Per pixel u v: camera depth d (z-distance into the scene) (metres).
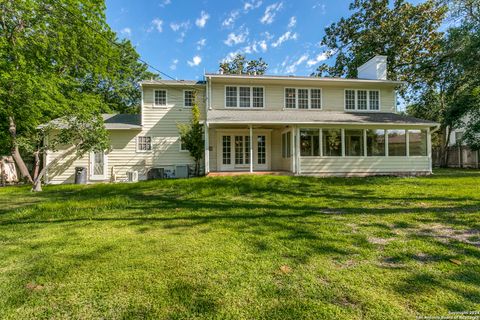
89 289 2.16
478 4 14.09
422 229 3.71
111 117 14.77
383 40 18.75
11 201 6.80
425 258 2.70
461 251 2.87
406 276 2.31
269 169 13.64
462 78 15.52
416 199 5.92
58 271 2.50
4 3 9.83
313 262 2.64
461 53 14.18
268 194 7.00
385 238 3.36
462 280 2.22
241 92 13.20
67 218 4.68
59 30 11.28
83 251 3.02
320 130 11.58
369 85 13.83
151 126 13.25
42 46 10.97
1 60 9.57
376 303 1.90
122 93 21.83
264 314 1.80
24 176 12.30
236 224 4.12
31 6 10.14
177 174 12.91
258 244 3.19
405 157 11.84
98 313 1.84
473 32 13.77
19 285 2.24
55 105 10.38
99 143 10.14
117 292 2.11
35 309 1.90
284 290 2.10
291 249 3.00
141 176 13.01
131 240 3.41
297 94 13.55
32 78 9.69
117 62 14.39
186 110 13.56
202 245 3.18
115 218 4.64
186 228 3.96
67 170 12.50
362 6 19.88
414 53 18.12
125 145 13.03
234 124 11.56
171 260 2.73
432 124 11.69
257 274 2.39
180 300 1.98
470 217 4.28
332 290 2.10
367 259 2.70
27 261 2.75
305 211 4.98
